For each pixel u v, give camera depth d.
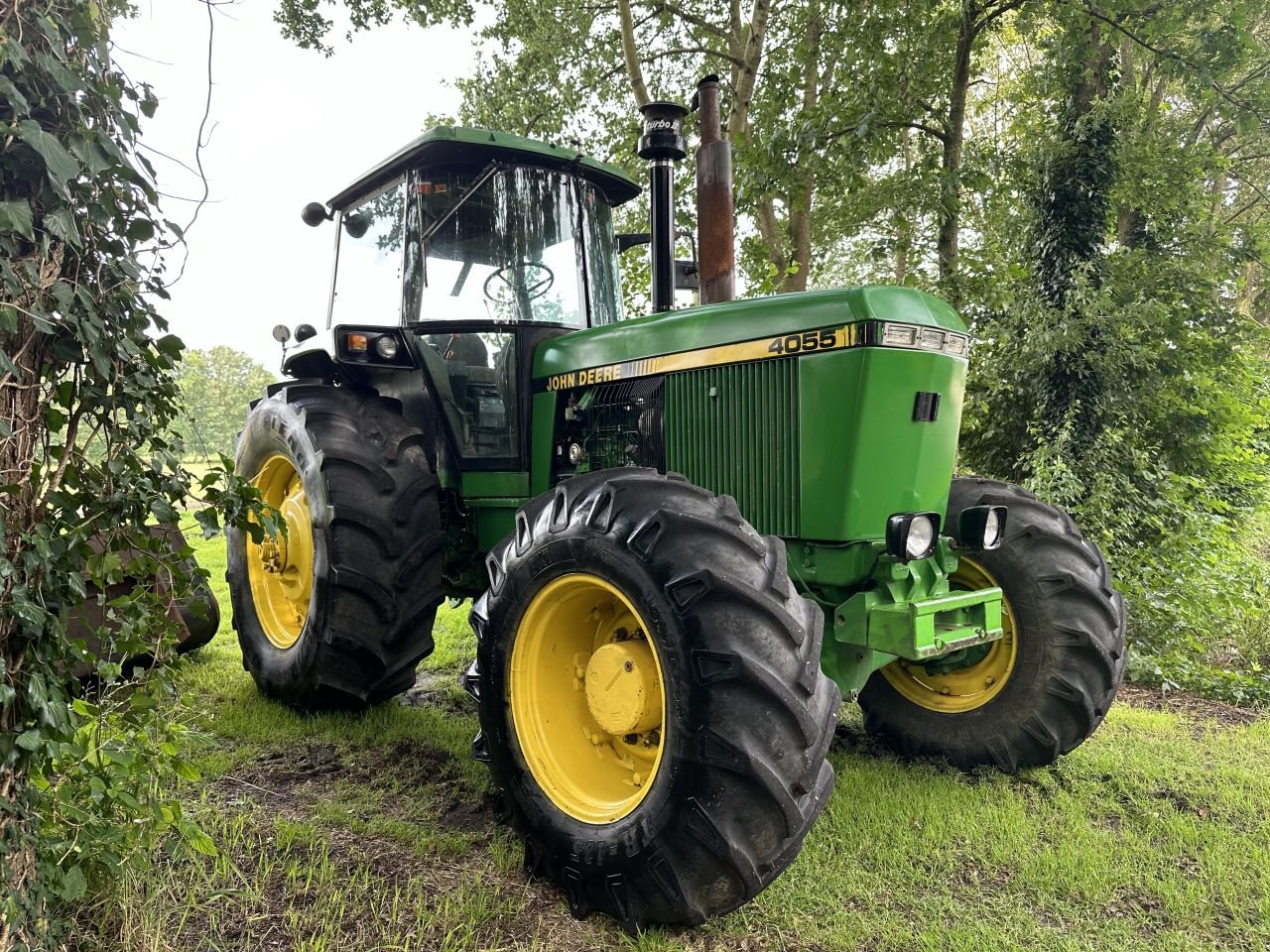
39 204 1.59
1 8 1.46
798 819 1.99
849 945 2.07
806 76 9.92
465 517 3.77
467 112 11.55
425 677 4.51
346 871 2.36
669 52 10.73
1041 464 6.34
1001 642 3.23
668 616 2.07
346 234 4.25
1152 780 3.15
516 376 3.47
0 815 1.52
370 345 3.40
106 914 1.93
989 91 15.71
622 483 2.35
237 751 3.23
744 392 2.73
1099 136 7.62
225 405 45.22
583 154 3.57
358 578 3.26
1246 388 7.89
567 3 10.63
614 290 3.91
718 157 3.36
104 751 1.73
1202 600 5.48
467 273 3.53
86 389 1.71
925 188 8.15
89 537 1.79
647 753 2.39
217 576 7.20
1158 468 6.77
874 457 2.54
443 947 2.00
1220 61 7.74
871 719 3.52
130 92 1.73
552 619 2.48
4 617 1.56
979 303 7.96
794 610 2.13
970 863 2.52
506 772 2.44
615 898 2.12
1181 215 8.62
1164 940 2.14
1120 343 7.07
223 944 1.98
